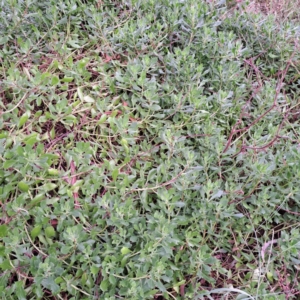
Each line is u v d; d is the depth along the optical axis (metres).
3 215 1.64
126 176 1.77
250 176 1.91
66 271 1.55
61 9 2.39
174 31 2.57
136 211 1.70
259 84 2.46
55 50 2.30
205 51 2.51
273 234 1.86
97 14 2.43
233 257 1.84
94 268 1.53
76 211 1.64
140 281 1.54
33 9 2.46
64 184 1.79
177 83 2.33
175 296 1.69
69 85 2.26
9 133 1.86
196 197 1.90
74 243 1.54
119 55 2.44
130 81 2.16
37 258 1.48
